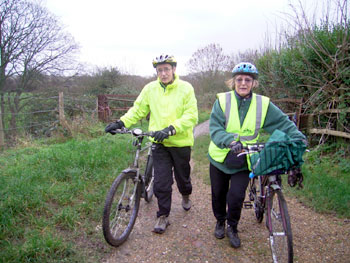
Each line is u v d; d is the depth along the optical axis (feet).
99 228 10.19
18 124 36.94
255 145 8.00
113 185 9.05
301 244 9.66
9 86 42.63
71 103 36.17
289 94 22.76
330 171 15.39
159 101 10.14
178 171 10.91
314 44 18.89
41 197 11.38
